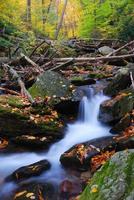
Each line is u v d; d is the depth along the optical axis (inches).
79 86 321.4
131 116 241.1
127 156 130.0
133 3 706.8
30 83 326.6
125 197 110.7
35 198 173.6
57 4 1389.0
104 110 263.4
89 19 925.2
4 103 257.0
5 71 364.5
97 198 116.4
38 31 948.6
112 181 120.3
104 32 826.2
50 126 246.2
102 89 310.5
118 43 623.2
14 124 241.6
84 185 180.1
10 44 496.7
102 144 213.5
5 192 182.4
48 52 485.4
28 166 202.2
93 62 422.9
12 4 618.5
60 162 208.5
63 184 184.4
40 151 230.5
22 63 390.0
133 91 266.8
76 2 1429.6
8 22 601.3
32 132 241.1
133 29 669.9
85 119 277.4
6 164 213.2
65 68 386.3
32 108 260.7
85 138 241.9
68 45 598.9
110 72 376.8
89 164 198.5
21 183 188.9
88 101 287.6
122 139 209.6
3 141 241.4
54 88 289.1
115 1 789.9
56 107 272.1
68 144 234.8
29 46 530.6
